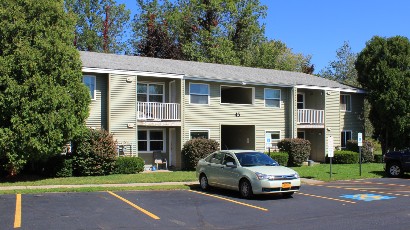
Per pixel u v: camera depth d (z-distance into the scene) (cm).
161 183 1833
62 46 1800
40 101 1712
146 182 1852
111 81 2241
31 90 1717
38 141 1719
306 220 1087
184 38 4994
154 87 2544
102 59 2444
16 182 1777
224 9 5012
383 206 1308
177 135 2508
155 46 4372
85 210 1191
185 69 2648
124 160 2134
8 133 1672
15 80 1700
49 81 1759
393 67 3103
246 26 5169
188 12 4975
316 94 3142
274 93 2912
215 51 4606
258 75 2978
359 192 1625
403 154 2209
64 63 1820
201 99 2605
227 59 4600
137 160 2183
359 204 1345
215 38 4819
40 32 1778
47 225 998
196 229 978
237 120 2734
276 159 2564
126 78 2283
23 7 1761
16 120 1683
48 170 1983
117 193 1537
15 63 1708
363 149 3019
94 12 4953
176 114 2455
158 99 2555
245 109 2770
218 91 2673
